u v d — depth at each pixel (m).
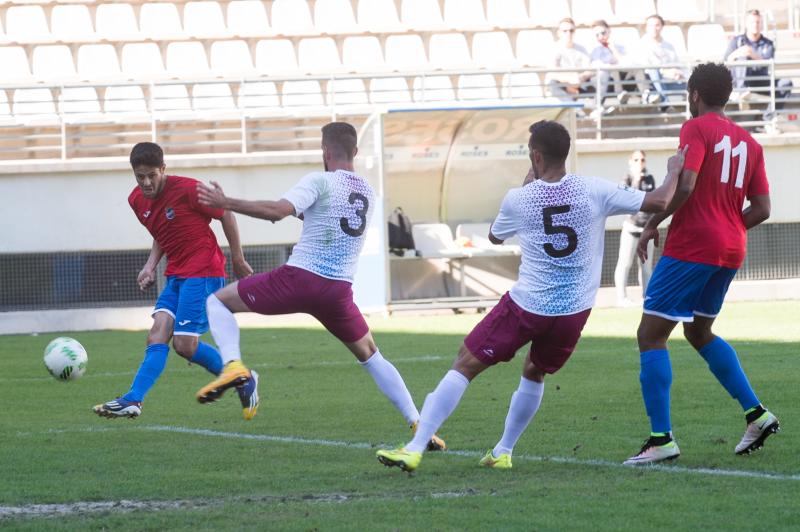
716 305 20.55
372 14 81.88
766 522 15.16
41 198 62.44
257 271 64.56
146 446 22.97
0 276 62.78
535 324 18.66
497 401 28.70
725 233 19.84
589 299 18.86
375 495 17.58
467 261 62.84
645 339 20.06
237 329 20.62
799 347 39.12
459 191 62.91
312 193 20.25
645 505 16.34
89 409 29.47
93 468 20.42
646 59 70.81
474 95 77.56
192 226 24.23
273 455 21.61
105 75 77.75
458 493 17.59
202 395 19.88
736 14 79.56
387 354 40.41
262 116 67.44
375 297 59.16
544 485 18.05
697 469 19.11
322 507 16.61
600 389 30.14
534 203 18.67
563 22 70.50
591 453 20.97
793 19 83.50
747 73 69.12
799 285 65.94
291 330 54.22
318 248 20.55
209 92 76.81
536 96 70.88
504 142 61.59
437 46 80.19
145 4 80.69
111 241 62.84
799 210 65.81
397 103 71.75
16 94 75.94
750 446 20.22
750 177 20.42
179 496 17.83
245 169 63.44
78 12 80.62
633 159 59.03
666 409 19.86
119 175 62.91
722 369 20.50
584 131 66.69
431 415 18.83
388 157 61.38
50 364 26.28
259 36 79.81
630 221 59.94
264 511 16.44
